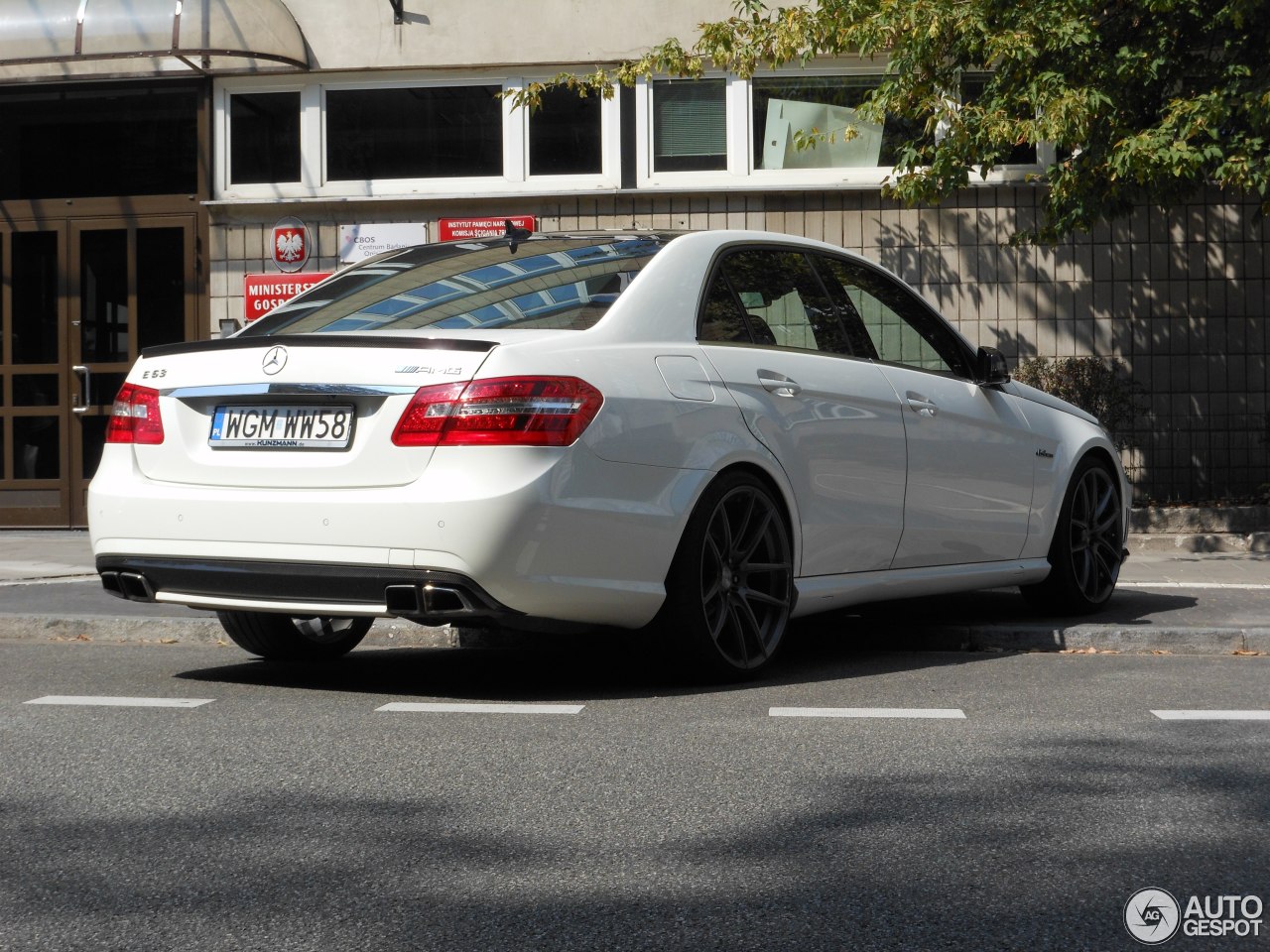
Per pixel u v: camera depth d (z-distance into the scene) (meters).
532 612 4.83
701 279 5.56
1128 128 10.60
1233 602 7.71
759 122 12.86
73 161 13.21
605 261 5.51
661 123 12.90
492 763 4.05
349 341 4.96
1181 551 11.09
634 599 5.04
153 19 12.16
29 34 12.20
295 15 12.85
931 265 12.75
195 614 6.96
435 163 12.95
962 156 10.67
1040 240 11.49
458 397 4.77
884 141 12.80
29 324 13.27
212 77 12.98
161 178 13.12
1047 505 7.00
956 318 12.74
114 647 6.71
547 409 4.79
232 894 2.92
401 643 6.67
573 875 3.04
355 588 4.84
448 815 3.50
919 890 2.93
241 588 5.02
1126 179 10.55
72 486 13.23
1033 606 7.37
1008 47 10.28
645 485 5.04
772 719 4.71
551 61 12.74
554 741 4.35
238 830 3.38
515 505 4.69
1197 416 12.76
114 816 3.50
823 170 12.83
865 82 12.80
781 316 5.85
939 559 6.38
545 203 12.84
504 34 12.77
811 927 2.72
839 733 4.47
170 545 5.13
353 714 4.80
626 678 5.65
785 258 6.03
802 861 3.13
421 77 12.94
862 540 5.94
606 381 4.97
